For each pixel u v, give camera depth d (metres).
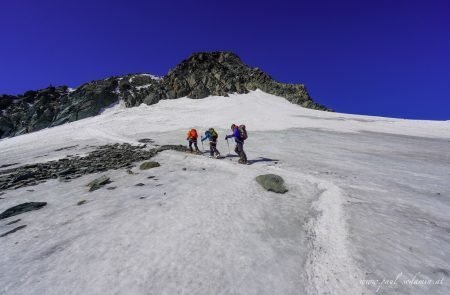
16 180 19.14
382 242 8.47
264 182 13.99
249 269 7.41
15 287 7.14
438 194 13.21
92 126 58.69
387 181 15.44
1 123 101.69
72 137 48.25
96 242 9.13
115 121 62.19
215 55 125.69
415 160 23.00
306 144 31.06
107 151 28.97
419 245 8.31
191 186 14.52
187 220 10.31
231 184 14.62
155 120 60.31
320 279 7.07
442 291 6.44
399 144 33.38
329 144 31.50
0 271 7.95
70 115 92.25
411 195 12.94
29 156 33.09
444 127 58.25
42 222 11.37
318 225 9.87
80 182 17.56
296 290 6.69
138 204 12.32
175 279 7.04
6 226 11.40
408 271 7.12
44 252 8.83
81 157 26.72
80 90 103.25
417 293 6.38
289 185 14.30
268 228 9.71
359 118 73.38
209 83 94.81
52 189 16.53
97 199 13.59
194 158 21.19
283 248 8.44
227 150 26.80
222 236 9.11
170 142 34.59
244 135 20.05
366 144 32.47
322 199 12.27
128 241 9.02
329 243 8.64
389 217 10.25
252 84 107.62
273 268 7.47
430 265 7.36
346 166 19.50
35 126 95.75
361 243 8.42
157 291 6.65
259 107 77.81
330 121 60.72
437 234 9.00
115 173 18.86
